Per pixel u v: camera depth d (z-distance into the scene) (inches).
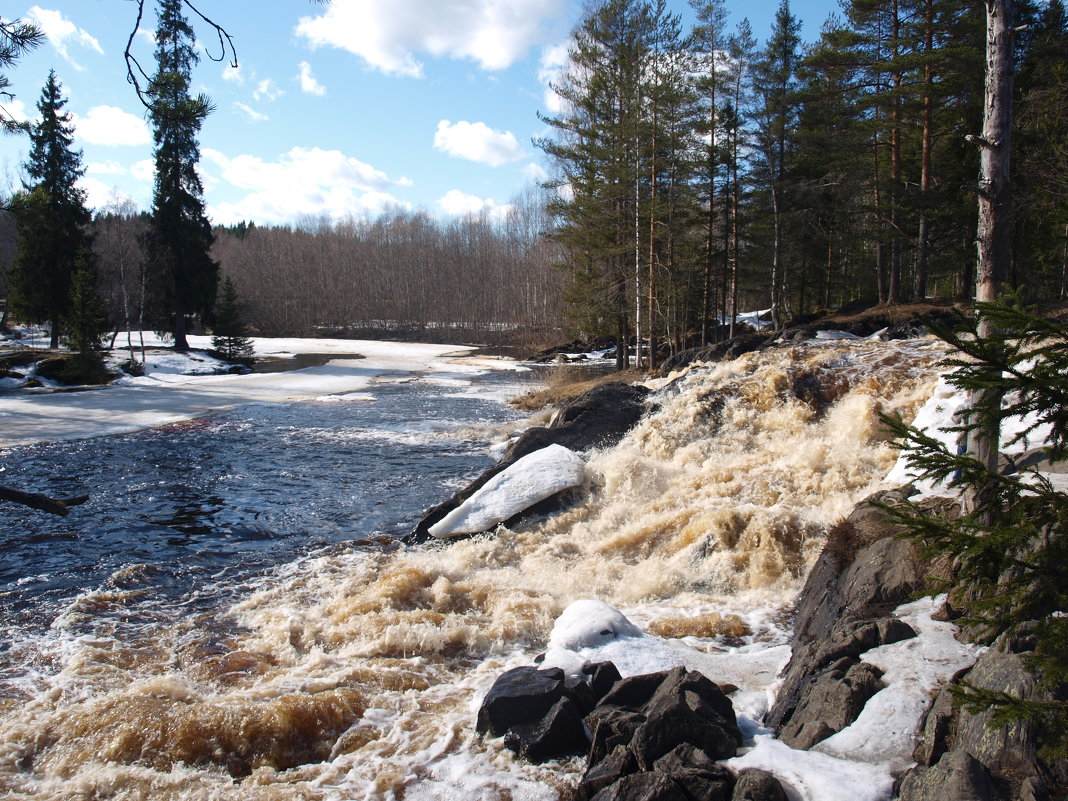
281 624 307.0
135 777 193.6
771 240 1407.5
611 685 208.7
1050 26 916.6
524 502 442.6
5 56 288.0
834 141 1172.5
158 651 285.7
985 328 212.1
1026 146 719.1
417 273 3277.6
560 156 1192.2
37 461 653.3
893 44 992.2
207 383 1304.1
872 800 136.9
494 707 200.4
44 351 1346.0
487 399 1131.3
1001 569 121.3
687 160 1125.7
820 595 256.2
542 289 2539.4
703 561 352.5
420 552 417.4
